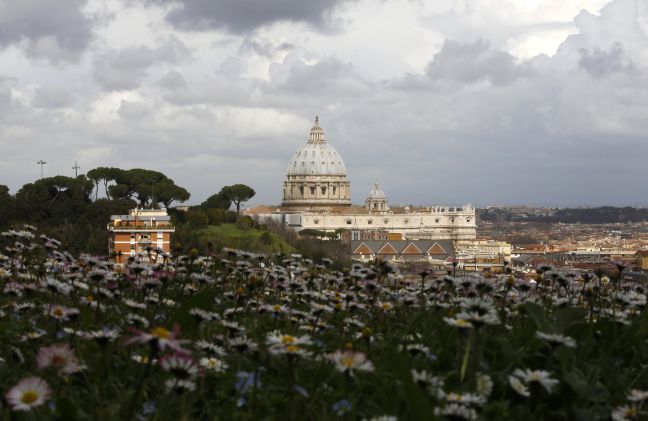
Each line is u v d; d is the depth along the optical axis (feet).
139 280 57.36
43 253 78.84
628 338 46.55
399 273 69.87
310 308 56.54
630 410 33.71
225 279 66.54
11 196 629.10
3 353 42.50
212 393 37.73
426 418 28.55
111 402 35.04
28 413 30.42
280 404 34.76
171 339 29.99
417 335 48.49
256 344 37.55
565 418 35.96
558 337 38.04
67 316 43.06
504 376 38.19
